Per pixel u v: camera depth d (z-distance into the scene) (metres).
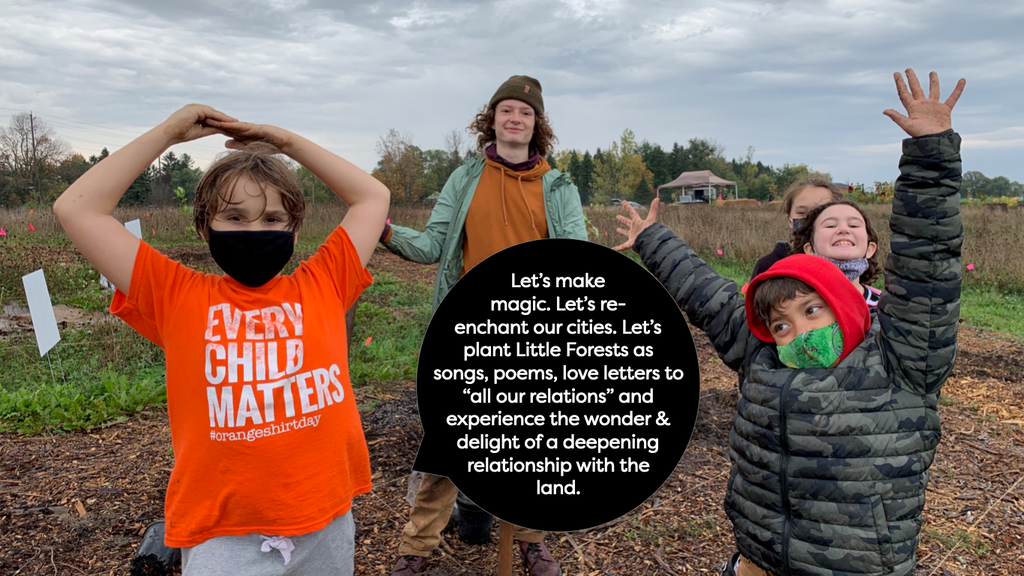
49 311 4.98
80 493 3.59
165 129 1.77
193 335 1.66
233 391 1.64
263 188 1.70
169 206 19.97
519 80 2.72
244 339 1.67
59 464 3.99
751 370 1.99
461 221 2.79
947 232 1.70
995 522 3.39
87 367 6.05
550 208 2.79
